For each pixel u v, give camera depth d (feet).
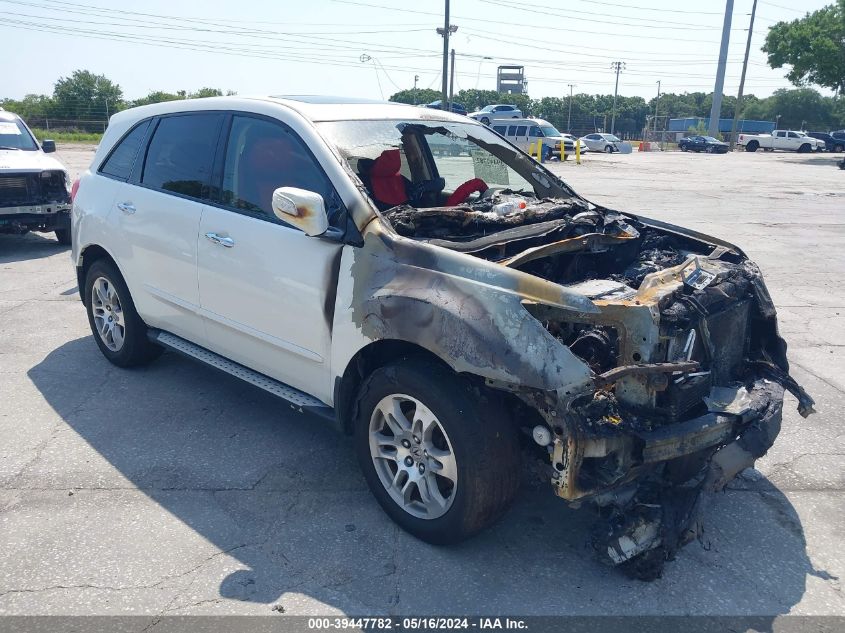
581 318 9.84
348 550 11.05
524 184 16.76
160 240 15.05
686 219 45.06
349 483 13.03
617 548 9.99
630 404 9.98
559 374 9.35
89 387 17.06
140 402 16.28
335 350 11.72
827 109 299.79
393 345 11.44
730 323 11.84
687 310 10.68
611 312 9.84
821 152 165.68
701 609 9.89
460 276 10.30
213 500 12.39
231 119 14.26
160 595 9.99
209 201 14.21
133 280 16.16
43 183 32.48
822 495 12.84
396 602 9.93
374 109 14.61
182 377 17.74
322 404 12.65
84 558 10.77
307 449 14.25
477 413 10.11
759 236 38.65
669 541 9.92
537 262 12.92
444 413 10.19
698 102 441.27
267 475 13.25
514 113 153.69
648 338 9.75
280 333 12.74
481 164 16.17
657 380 9.73
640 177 80.84
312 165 12.55
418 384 10.46
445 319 10.03
